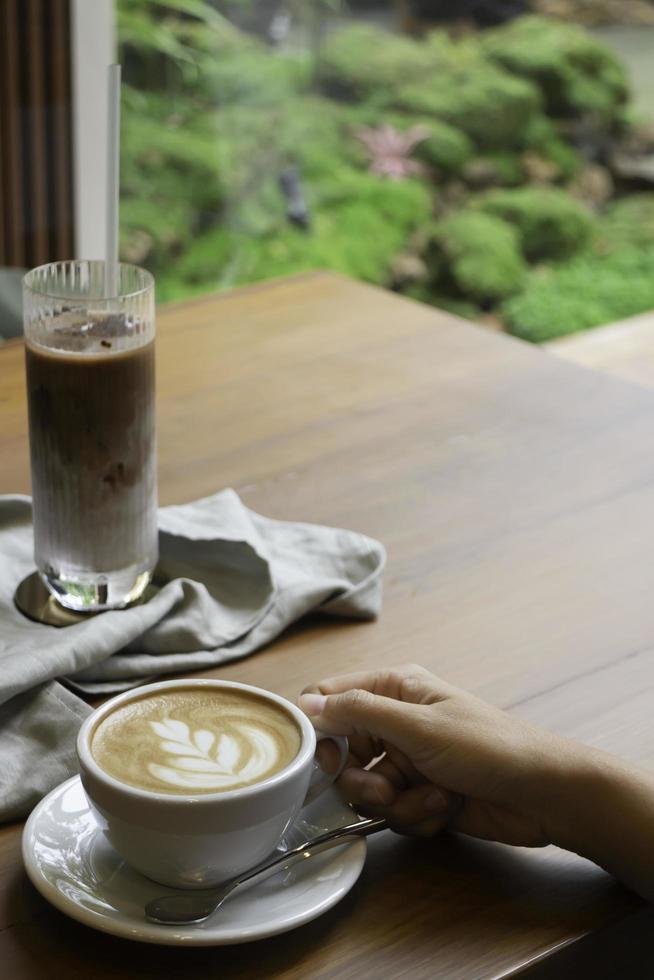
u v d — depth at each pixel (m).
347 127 4.50
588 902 0.66
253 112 4.20
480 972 0.61
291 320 1.49
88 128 2.80
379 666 0.86
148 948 0.62
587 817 0.66
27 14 2.61
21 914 0.64
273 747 0.65
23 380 1.32
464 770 0.68
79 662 0.80
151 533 0.90
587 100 4.87
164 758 0.63
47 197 2.82
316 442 1.19
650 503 1.10
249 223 4.08
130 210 3.83
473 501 1.09
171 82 3.95
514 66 4.80
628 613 0.93
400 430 1.22
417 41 4.91
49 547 0.88
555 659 0.87
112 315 0.83
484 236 4.22
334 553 0.98
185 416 1.24
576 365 1.39
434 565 0.99
